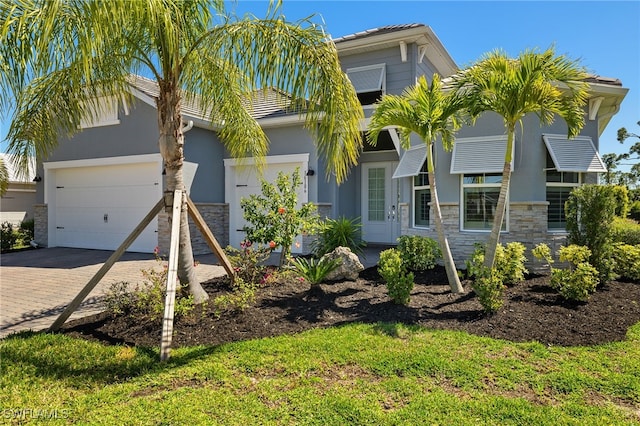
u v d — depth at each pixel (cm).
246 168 1503
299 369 446
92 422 343
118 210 1488
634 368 451
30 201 2231
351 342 519
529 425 346
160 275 680
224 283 838
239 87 805
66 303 756
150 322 590
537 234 967
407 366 453
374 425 342
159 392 397
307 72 591
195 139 1412
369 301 719
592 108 1035
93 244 1547
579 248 776
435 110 755
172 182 675
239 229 1525
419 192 1199
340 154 633
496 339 538
